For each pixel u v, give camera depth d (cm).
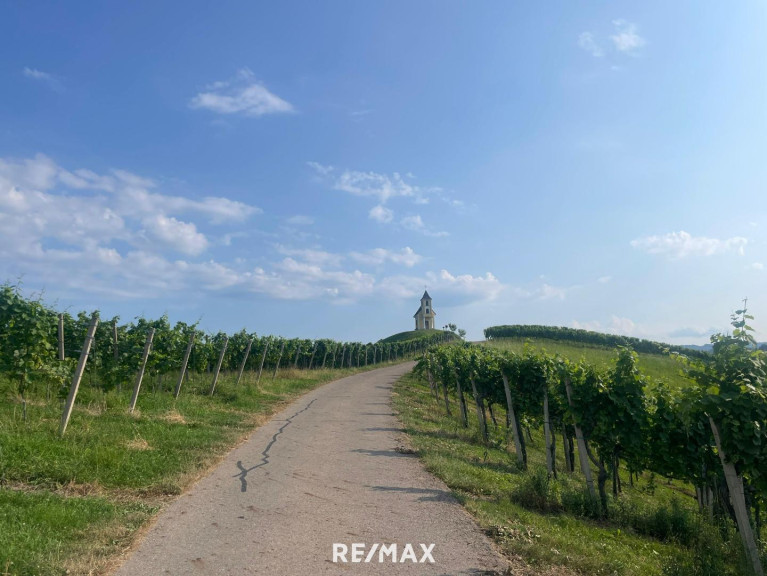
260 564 552
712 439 991
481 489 926
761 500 872
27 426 955
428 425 1758
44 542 552
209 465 965
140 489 786
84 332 1493
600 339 6162
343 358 4631
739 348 731
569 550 652
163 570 527
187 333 2078
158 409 1401
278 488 849
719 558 735
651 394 1039
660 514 927
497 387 1656
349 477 948
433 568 559
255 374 2727
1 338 1137
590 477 991
